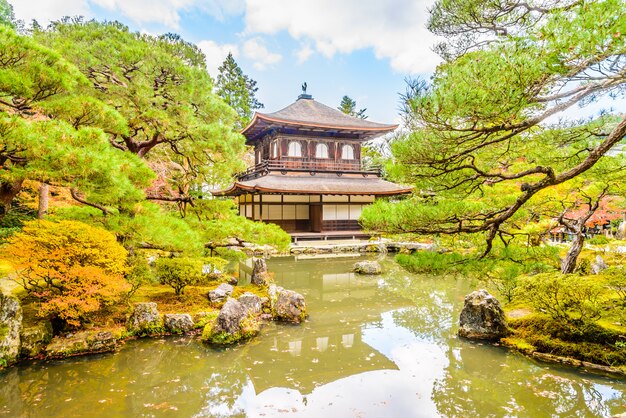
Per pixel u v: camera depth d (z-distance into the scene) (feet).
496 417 15.55
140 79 29.66
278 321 29.30
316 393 17.99
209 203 38.11
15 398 16.96
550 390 17.85
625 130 11.96
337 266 57.77
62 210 30.14
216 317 26.32
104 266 23.52
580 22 9.34
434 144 12.92
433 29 18.21
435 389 18.28
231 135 34.81
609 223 66.74
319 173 93.71
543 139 17.10
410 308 33.71
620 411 15.94
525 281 24.02
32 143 16.66
